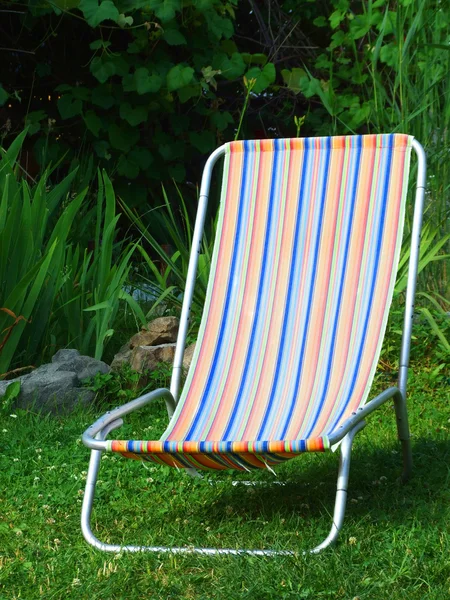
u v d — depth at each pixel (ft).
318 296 13.89
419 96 18.15
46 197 18.61
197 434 13.29
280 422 13.19
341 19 20.02
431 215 17.87
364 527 12.70
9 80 23.52
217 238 14.38
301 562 12.08
